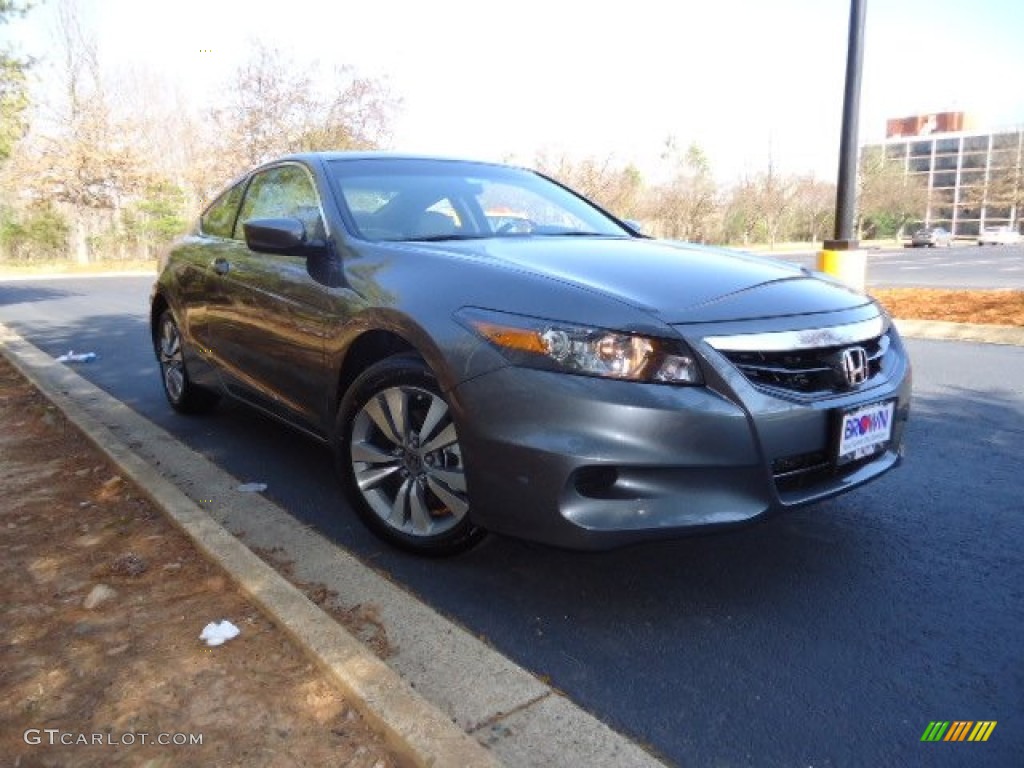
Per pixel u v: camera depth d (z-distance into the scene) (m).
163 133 36.91
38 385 5.75
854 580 2.85
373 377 2.92
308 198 3.70
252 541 3.12
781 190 46.41
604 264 2.87
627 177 36.22
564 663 2.35
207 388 4.63
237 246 4.14
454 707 2.11
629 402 2.31
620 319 2.40
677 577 2.87
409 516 2.96
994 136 99.12
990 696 2.18
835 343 2.59
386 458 2.98
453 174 3.99
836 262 8.91
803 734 2.03
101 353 7.84
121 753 1.89
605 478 2.39
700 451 2.33
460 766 1.78
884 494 3.69
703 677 2.27
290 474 3.99
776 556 3.03
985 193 68.88
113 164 29.92
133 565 2.81
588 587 2.79
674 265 2.94
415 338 2.73
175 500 3.32
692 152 47.50
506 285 2.63
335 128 27.53
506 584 2.81
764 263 3.23
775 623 2.56
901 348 3.07
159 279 5.07
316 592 2.69
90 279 21.94
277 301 3.52
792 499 2.48
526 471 2.42
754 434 2.37
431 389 2.74
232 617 2.47
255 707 2.05
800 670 2.30
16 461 4.04
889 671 2.30
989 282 16.55
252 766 1.84
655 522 2.34
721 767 1.92
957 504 3.56
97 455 4.10
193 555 2.91
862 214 59.69
